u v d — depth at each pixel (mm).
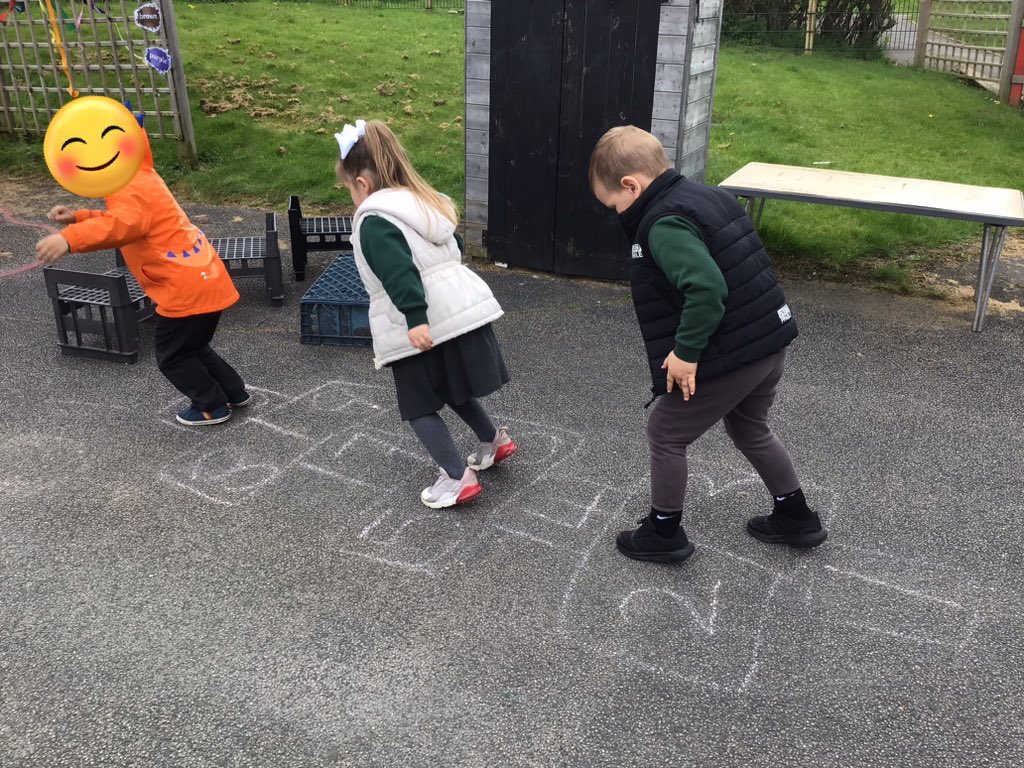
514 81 5684
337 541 3131
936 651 2637
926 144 9570
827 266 6219
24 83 9680
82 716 2361
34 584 2877
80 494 3391
